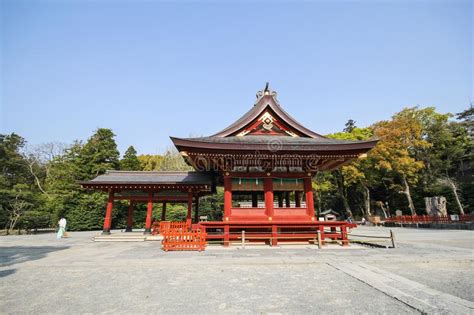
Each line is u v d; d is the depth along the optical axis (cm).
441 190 4303
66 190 3722
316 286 767
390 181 4853
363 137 4816
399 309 580
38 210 3384
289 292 711
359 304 614
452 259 1119
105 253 1409
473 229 3056
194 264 1071
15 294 710
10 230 3158
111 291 734
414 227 3841
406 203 4956
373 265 1045
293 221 1717
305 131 1972
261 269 1005
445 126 4419
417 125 4119
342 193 5178
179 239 1495
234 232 1788
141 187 2366
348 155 1714
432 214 3928
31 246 1783
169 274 935
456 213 4175
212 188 2578
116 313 571
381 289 725
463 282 797
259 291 724
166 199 2427
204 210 4453
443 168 4409
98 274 944
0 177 3381
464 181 4300
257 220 1739
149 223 2341
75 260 1159
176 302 639
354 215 5847
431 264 1070
